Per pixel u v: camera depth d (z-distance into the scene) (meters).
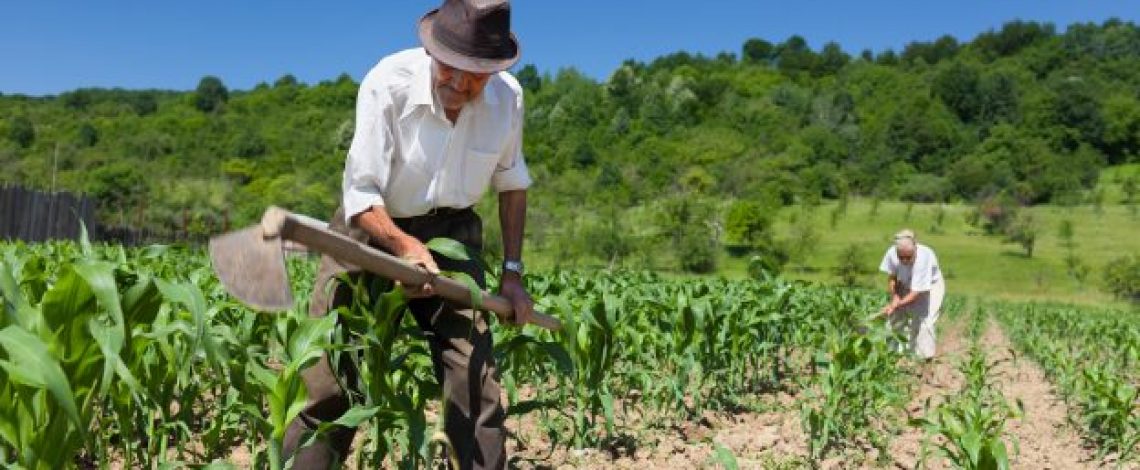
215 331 3.28
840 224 86.12
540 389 6.43
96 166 83.50
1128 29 173.38
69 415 2.21
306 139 102.31
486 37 3.23
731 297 7.80
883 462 5.65
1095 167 118.19
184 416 3.84
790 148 120.31
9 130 98.06
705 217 65.50
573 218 69.62
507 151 3.71
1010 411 5.07
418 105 3.35
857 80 164.62
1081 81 136.88
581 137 124.81
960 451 4.56
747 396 7.80
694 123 139.50
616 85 142.62
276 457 2.89
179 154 96.69
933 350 10.36
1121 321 17.42
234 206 65.31
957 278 64.75
